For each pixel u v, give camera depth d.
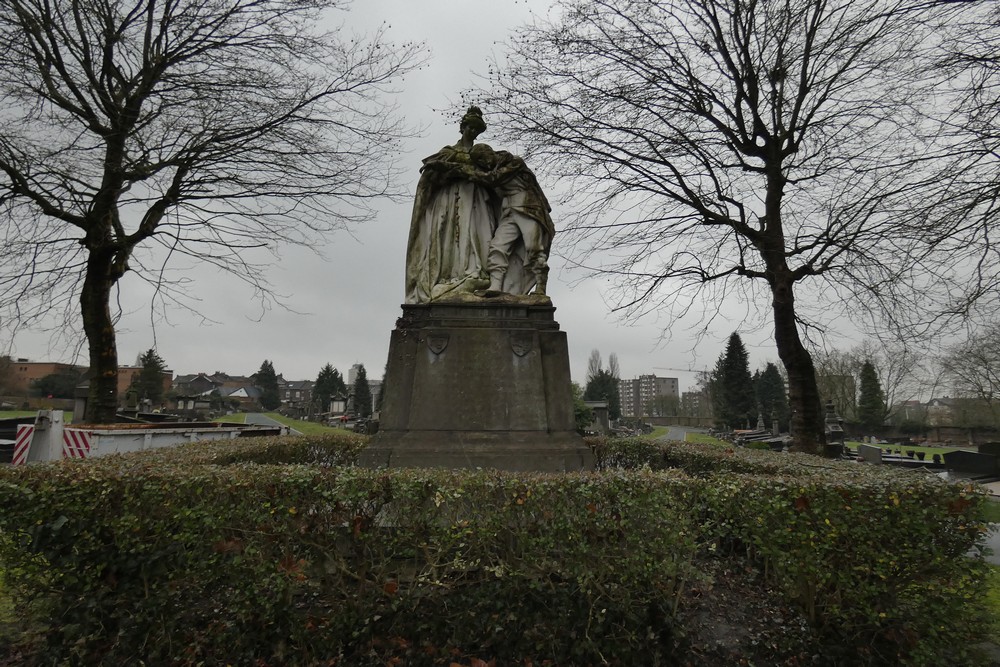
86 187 12.40
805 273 11.65
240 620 3.41
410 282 6.82
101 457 4.90
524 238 6.77
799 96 11.32
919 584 3.44
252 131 13.23
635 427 58.09
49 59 11.86
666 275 12.89
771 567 4.09
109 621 3.44
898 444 43.41
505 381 6.07
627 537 3.35
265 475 3.49
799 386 11.84
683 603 3.84
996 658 3.79
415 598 3.47
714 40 11.88
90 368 14.02
